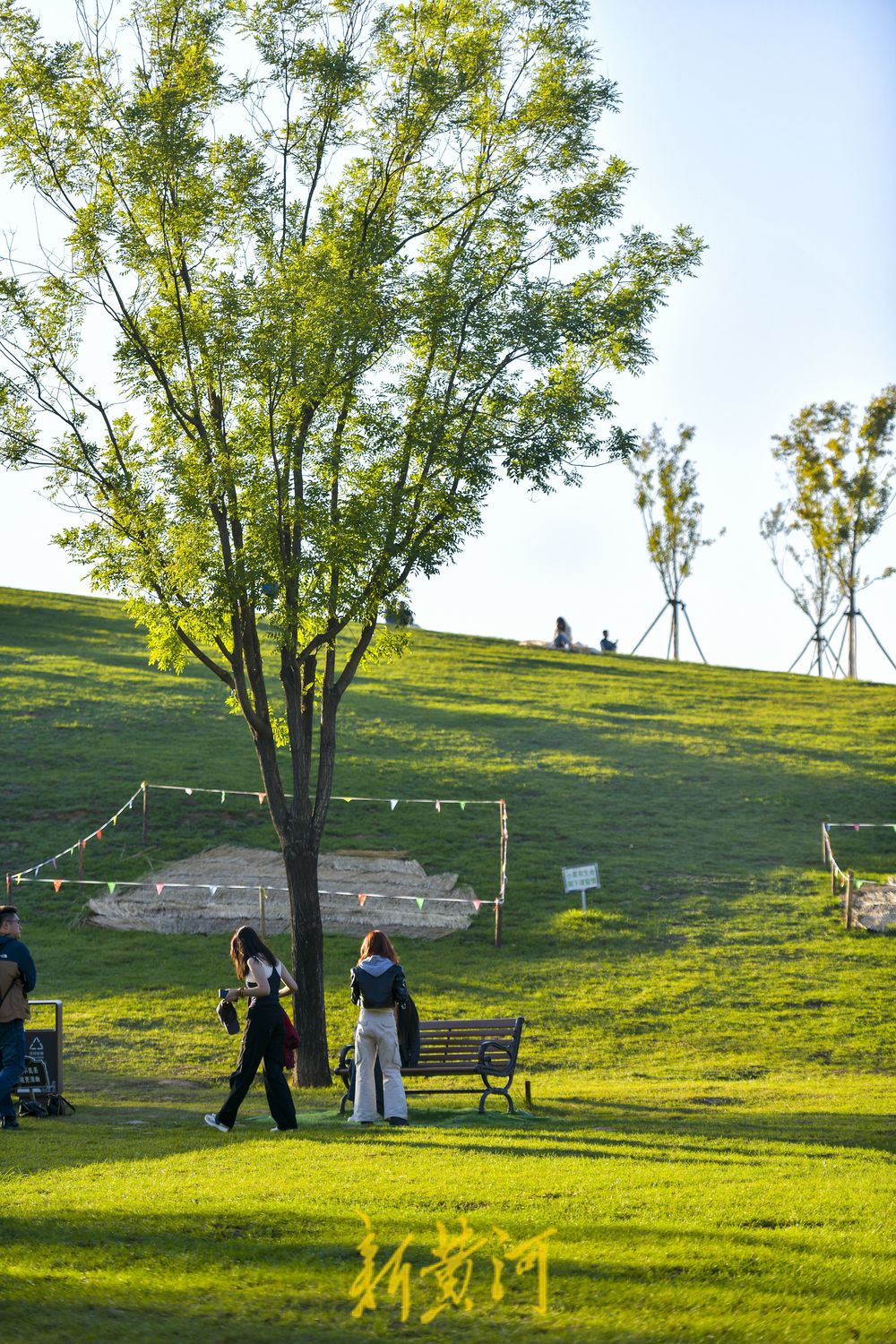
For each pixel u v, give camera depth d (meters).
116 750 38.75
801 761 42.56
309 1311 6.19
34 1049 14.95
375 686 50.81
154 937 27.44
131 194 17.75
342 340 16.75
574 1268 6.87
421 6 18.30
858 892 30.72
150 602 18.39
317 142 18.50
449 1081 19.14
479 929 28.39
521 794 37.53
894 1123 14.44
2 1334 5.68
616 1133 12.80
